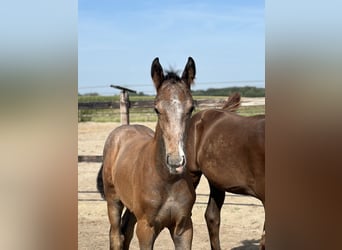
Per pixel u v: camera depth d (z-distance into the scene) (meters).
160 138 3.30
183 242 3.57
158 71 3.42
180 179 3.40
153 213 3.47
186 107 3.14
